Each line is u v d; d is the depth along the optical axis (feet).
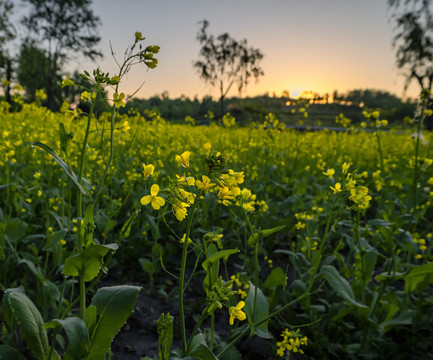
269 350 8.51
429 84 103.19
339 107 221.66
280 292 8.95
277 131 24.82
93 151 14.78
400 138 43.70
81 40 116.37
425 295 10.15
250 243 6.62
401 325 9.01
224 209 14.90
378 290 9.00
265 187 17.30
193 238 12.79
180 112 242.99
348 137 36.04
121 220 13.48
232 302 6.87
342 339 8.86
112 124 5.58
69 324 4.46
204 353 4.96
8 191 10.80
